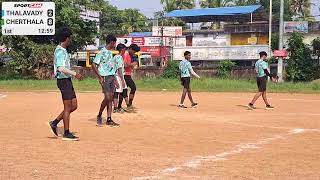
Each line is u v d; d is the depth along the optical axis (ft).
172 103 59.21
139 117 42.88
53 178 20.03
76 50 132.67
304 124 38.73
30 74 123.85
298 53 118.83
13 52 120.16
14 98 69.05
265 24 163.43
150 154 25.49
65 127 30.01
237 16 178.29
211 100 64.44
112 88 36.47
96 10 144.77
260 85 51.60
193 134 32.96
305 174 21.04
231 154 25.68
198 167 22.31
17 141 29.55
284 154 25.75
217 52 164.96
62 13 119.65
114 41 36.17
